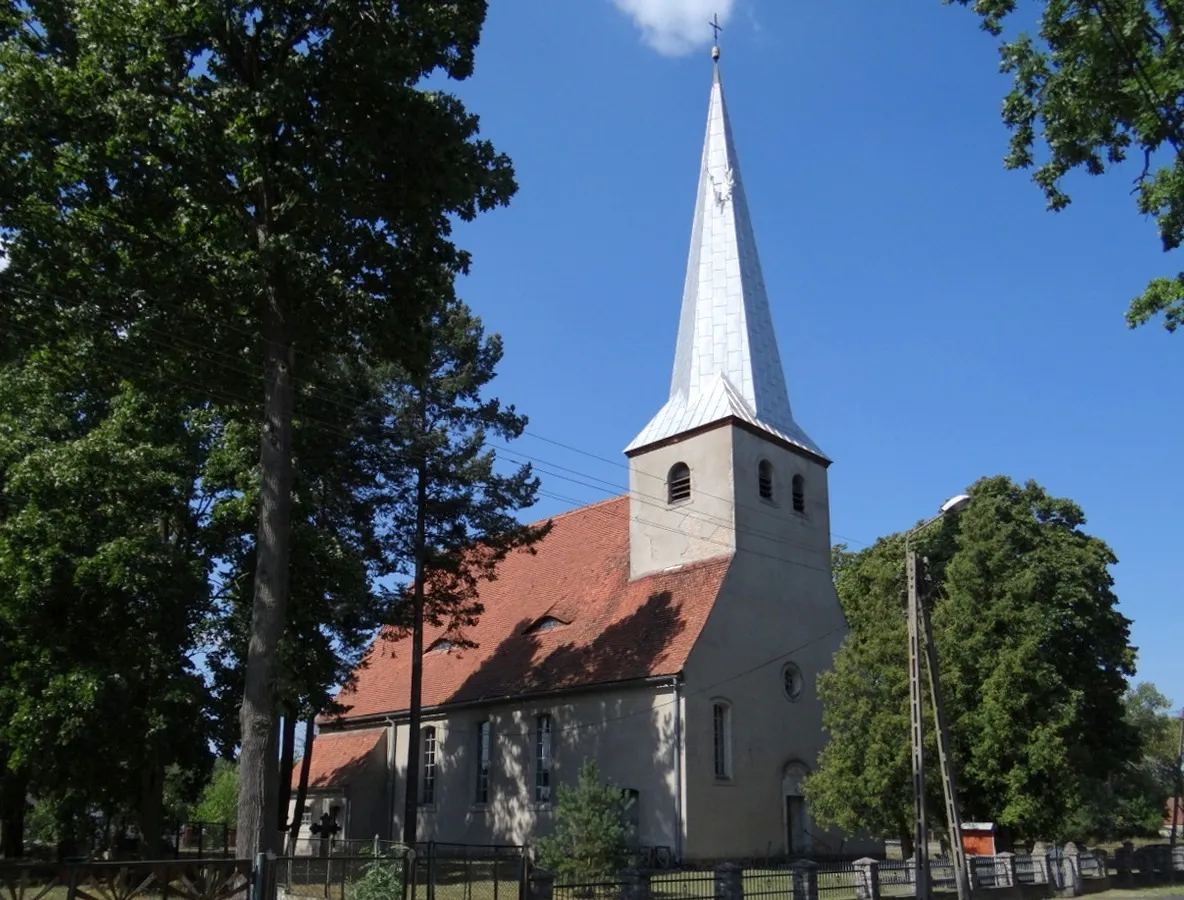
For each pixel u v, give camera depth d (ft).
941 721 78.74
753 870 77.46
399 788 133.08
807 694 112.06
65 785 91.30
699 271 126.00
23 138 54.95
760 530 112.16
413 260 64.18
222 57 59.82
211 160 55.77
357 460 103.19
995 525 104.58
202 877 47.14
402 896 59.31
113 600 86.84
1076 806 92.79
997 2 49.83
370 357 68.74
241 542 94.63
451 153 60.85
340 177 58.18
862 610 102.17
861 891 76.38
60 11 56.80
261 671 56.54
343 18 57.41
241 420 87.30
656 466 118.52
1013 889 89.81
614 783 101.76
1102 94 44.96
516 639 125.90
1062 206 50.52
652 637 105.60
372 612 102.68
